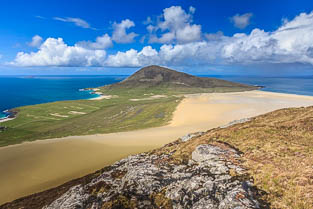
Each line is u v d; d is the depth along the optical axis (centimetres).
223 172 1482
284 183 1218
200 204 1231
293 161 1444
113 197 1462
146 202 1392
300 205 1040
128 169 1894
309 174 1255
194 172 1598
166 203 1348
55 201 1569
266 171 1367
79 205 1418
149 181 1559
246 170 1448
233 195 1180
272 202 1104
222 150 1848
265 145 1827
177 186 1455
